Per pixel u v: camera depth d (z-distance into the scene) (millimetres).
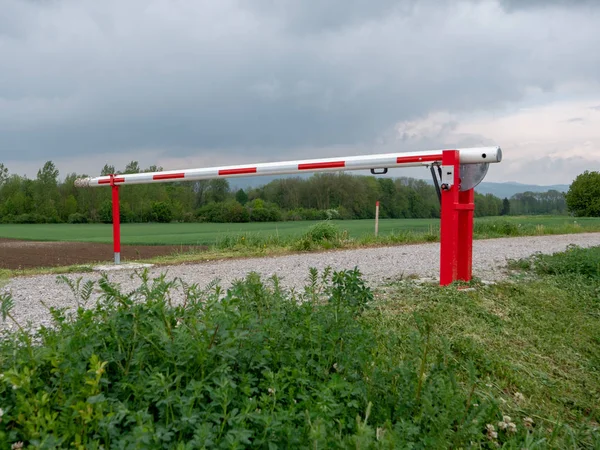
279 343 2932
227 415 2037
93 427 1957
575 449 2902
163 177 9359
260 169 8305
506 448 2646
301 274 7910
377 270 8305
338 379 2418
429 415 2447
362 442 1833
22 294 6289
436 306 5160
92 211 47500
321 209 44344
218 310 2639
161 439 1966
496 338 4551
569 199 59750
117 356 2482
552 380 3883
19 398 1979
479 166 6375
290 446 2027
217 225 37250
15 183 50656
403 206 47719
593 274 7746
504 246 13844
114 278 7875
